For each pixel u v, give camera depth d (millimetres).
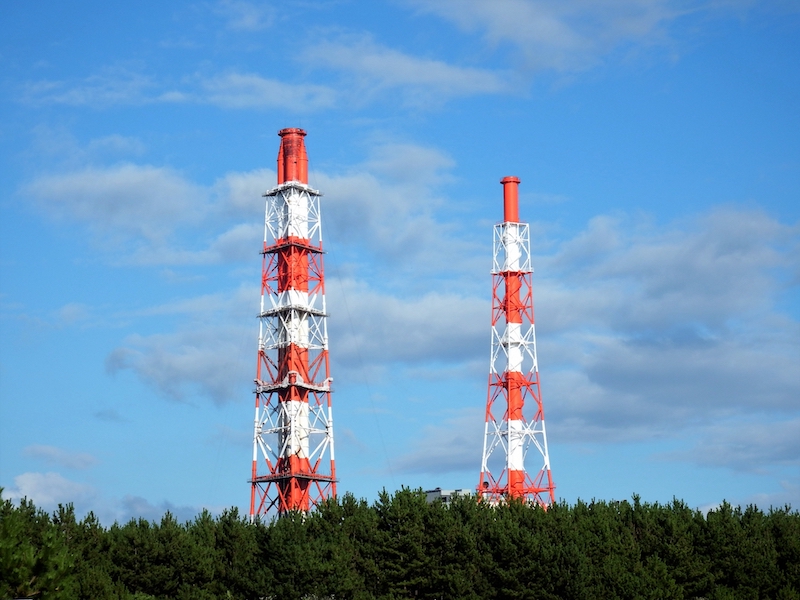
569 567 155250
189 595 152500
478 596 153500
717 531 168750
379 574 157125
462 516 167375
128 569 153625
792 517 176750
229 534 162750
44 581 119312
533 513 170000
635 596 155500
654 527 170875
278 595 152875
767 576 165500
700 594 165750
